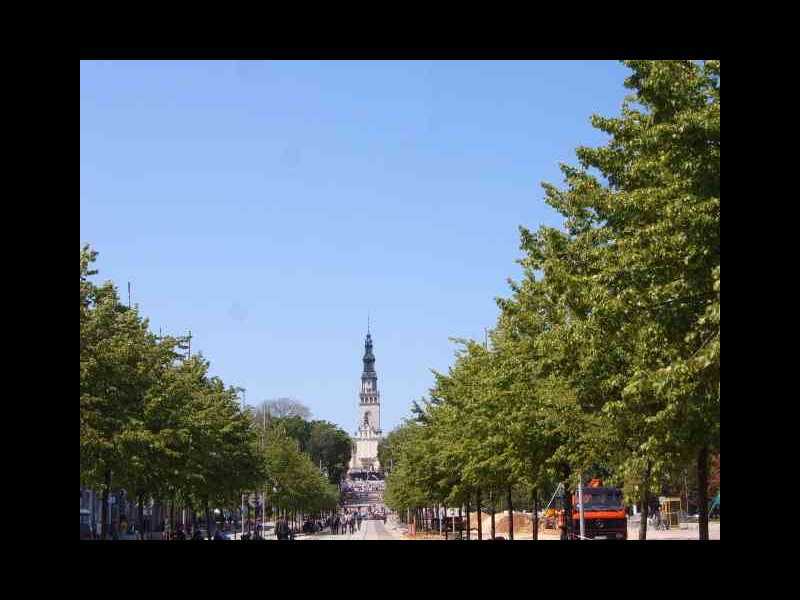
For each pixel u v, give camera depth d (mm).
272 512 134500
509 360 41375
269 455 126062
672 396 22812
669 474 32062
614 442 34125
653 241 22797
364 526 183625
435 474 80562
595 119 27484
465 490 68500
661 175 24078
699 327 22578
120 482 53219
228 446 75000
